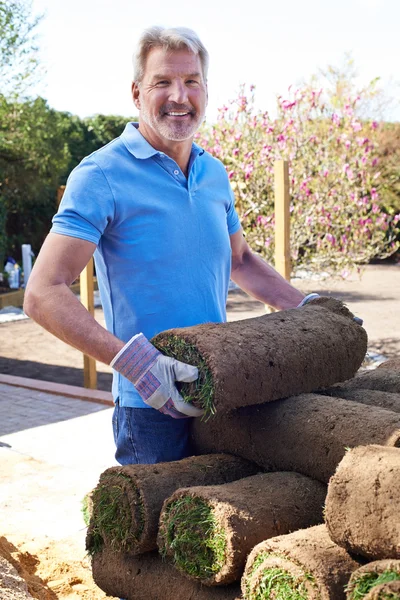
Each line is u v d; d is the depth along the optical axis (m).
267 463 2.52
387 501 1.85
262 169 7.89
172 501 2.32
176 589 2.41
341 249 8.33
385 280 17.66
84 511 2.75
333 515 1.98
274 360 2.40
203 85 2.67
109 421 6.00
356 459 1.99
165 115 2.60
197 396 2.30
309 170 8.31
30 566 3.10
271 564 1.99
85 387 7.28
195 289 2.68
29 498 4.02
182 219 2.65
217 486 2.32
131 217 2.59
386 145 17.25
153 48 2.57
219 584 2.23
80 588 2.84
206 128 8.50
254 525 2.16
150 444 2.71
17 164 17.25
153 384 2.30
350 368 2.71
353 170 8.46
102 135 22.02
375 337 10.27
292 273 8.38
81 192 2.51
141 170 2.62
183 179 2.70
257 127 8.31
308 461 2.36
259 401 2.39
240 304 14.45
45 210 19.94
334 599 1.87
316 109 8.86
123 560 2.63
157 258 2.60
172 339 2.38
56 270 2.46
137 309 2.62
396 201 18.12
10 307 15.18
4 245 17.86
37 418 6.16
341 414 2.34
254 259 3.28
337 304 2.91
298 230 8.05
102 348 2.36
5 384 7.66
